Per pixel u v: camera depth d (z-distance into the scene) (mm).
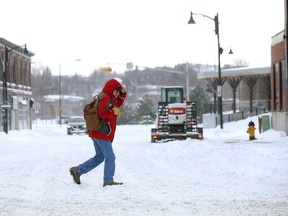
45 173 26359
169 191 19812
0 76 105562
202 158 35688
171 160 35094
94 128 21281
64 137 88188
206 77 120688
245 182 23016
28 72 133750
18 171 27375
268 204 16500
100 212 15305
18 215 14828
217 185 21875
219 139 60594
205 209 15664
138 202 17125
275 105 71500
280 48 67000
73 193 19391
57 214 15000
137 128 129500
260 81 130125
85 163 22031
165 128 61562
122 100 21781
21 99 122875
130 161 33688
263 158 29828
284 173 25250
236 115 111688
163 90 76375
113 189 20344
